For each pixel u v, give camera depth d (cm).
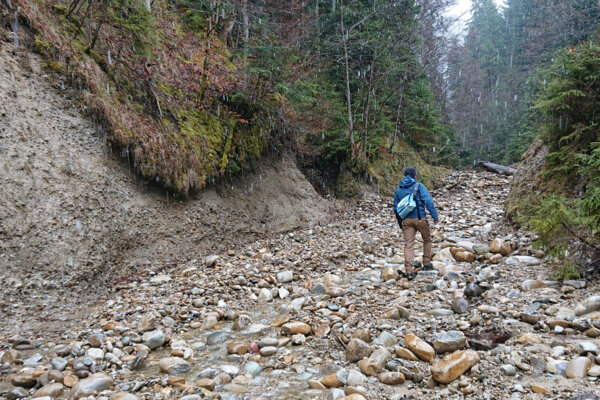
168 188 858
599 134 638
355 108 1686
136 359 389
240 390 326
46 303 547
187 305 570
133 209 767
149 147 822
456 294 500
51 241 607
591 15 2667
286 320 489
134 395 317
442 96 2741
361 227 1146
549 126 728
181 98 1012
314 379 340
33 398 322
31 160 639
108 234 698
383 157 1745
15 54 704
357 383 316
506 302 449
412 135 2069
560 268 486
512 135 2911
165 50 1083
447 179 1789
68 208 652
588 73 630
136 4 1053
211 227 925
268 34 1184
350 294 573
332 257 816
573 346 324
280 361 385
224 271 728
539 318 386
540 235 504
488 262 640
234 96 1126
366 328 407
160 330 484
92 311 559
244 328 490
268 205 1123
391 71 1633
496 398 273
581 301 412
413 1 1708
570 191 660
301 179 1309
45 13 796
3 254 549
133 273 712
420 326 415
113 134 773
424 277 607
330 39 1670
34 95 695
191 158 913
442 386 304
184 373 371
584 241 477
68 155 695
